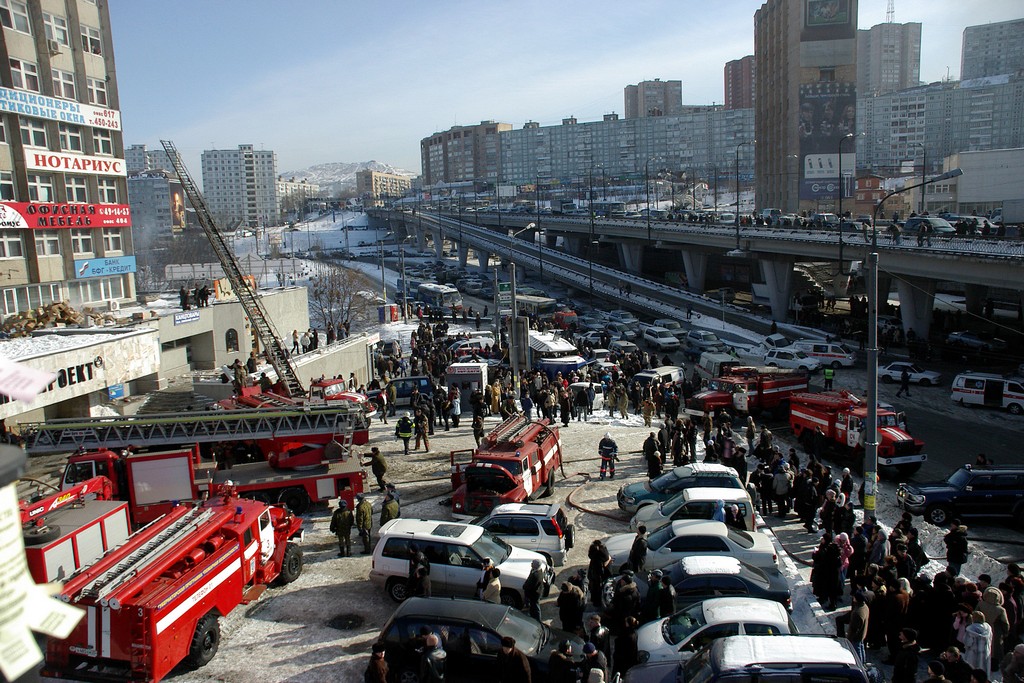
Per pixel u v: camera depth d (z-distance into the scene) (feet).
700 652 35.53
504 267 416.67
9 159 116.88
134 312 130.21
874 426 61.87
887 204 375.66
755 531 60.75
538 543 57.62
